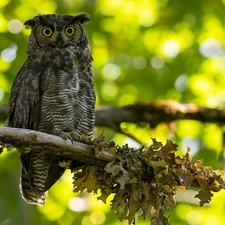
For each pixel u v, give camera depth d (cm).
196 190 1506
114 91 1641
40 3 1580
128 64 1680
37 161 1024
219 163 1477
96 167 929
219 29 1642
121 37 1661
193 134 1536
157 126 1402
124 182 895
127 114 1383
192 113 1409
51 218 1471
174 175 910
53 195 1480
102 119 1372
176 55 1678
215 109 1410
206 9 1612
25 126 1054
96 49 1659
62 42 1083
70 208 1474
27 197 1052
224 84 1661
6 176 1473
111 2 1639
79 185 934
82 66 1081
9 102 1080
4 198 1459
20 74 1078
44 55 1059
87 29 1631
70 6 1619
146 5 1633
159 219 903
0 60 1541
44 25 1101
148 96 1645
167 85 1656
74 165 938
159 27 1645
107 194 927
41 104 1045
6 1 1541
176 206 1512
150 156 906
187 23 1634
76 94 1055
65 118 1050
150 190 906
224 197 1506
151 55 1683
